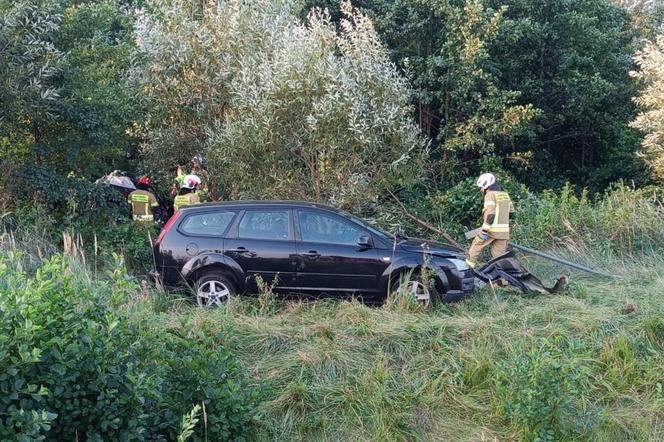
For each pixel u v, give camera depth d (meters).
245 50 12.20
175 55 12.14
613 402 5.97
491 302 7.89
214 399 4.66
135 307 6.30
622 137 17.00
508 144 16.22
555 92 16.27
